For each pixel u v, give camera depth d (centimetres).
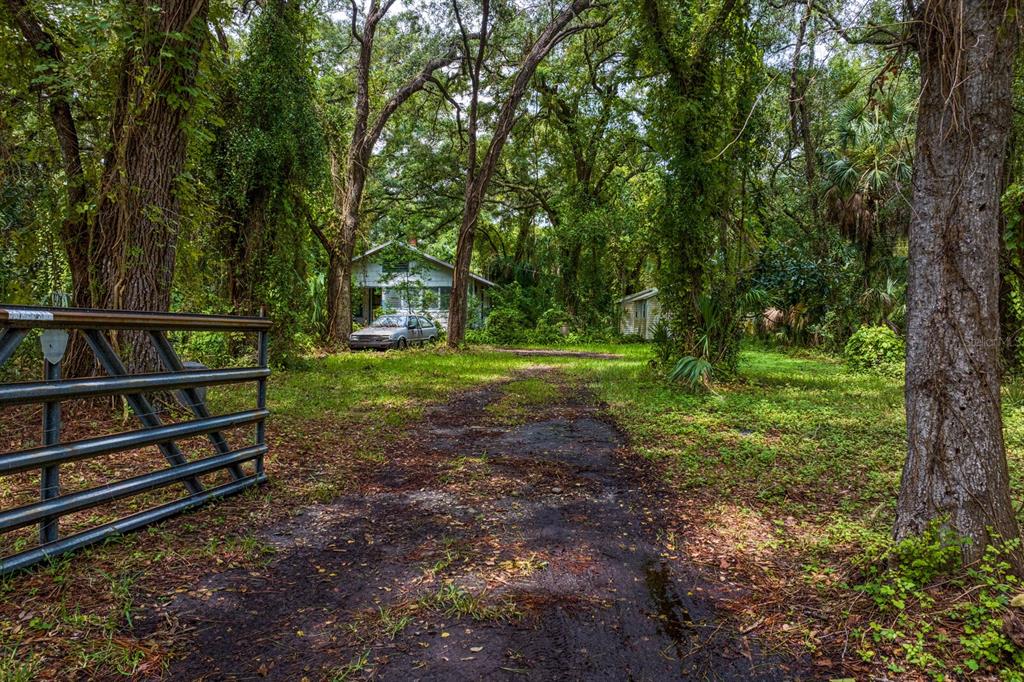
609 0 1789
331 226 1948
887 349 1355
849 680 225
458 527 393
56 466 299
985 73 276
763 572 328
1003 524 276
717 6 1062
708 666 238
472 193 2194
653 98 1166
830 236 1955
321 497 445
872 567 296
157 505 387
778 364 1645
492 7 1975
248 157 1166
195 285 929
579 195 2894
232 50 1261
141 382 343
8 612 256
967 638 238
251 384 1095
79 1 645
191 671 226
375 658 238
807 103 1612
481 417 836
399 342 2195
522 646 250
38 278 903
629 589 307
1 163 716
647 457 594
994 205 283
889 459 571
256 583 302
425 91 2456
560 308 2994
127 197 679
